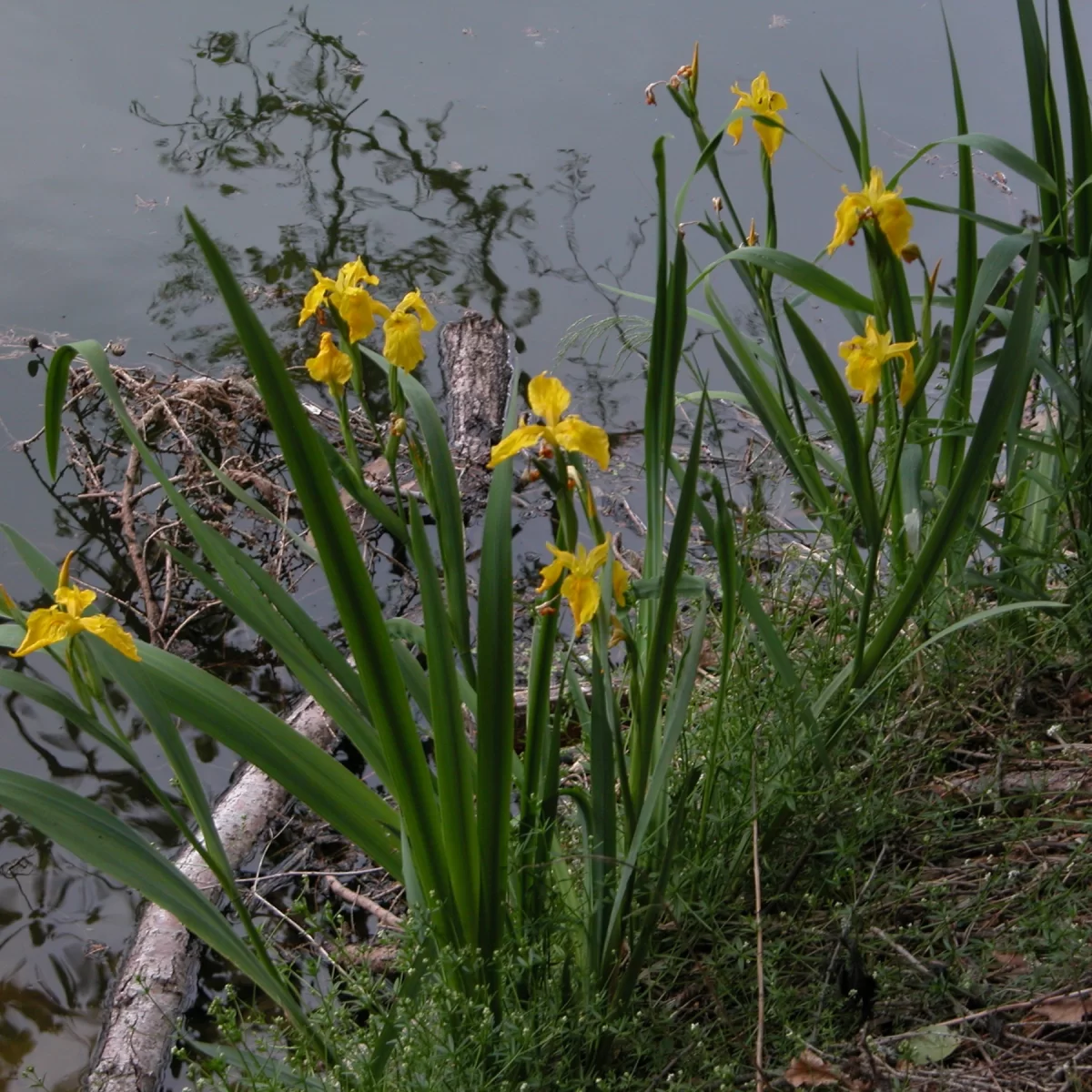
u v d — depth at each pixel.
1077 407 2.49
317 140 6.25
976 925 1.97
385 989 2.15
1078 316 2.46
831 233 5.31
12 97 6.55
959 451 2.63
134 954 2.49
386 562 3.92
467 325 4.71
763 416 2.63
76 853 1.64
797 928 1.91
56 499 4.15
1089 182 2.27
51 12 7.60
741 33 7.44
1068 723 2.36
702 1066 1.72
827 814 1.99
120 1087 2.26
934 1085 1.67
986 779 2.22
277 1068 1.77
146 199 5.72
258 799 2.88
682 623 3.07
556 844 1.97
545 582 1.50
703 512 1.98
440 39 7.39
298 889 2.74
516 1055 1.66
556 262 5.25
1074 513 2.70
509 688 1.57
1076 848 1.94
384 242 5.38
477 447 4.25
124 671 1.65
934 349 1.86
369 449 4.35
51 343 4.73
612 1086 1.79
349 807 1.88
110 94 6.64
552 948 1.92
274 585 1.94
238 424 4.31
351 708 1.95
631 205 5.66
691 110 2.42
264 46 7.24
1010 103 6.36
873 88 6.59
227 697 1.85
